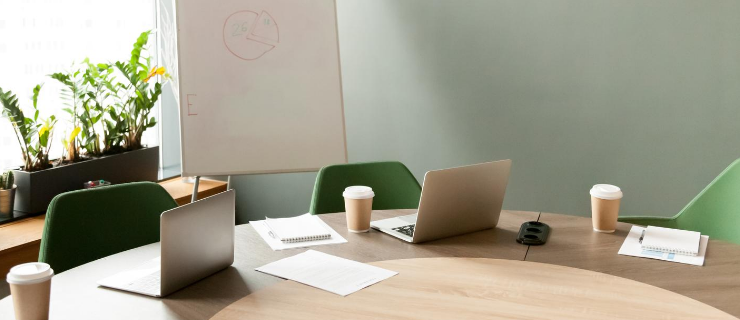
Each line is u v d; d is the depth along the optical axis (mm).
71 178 3373
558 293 1628
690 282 1689
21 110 3178
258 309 1543
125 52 4023
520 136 3551
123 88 3727
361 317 1500
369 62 3848
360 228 2119
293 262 1844
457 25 3586
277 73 3107
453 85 3654
